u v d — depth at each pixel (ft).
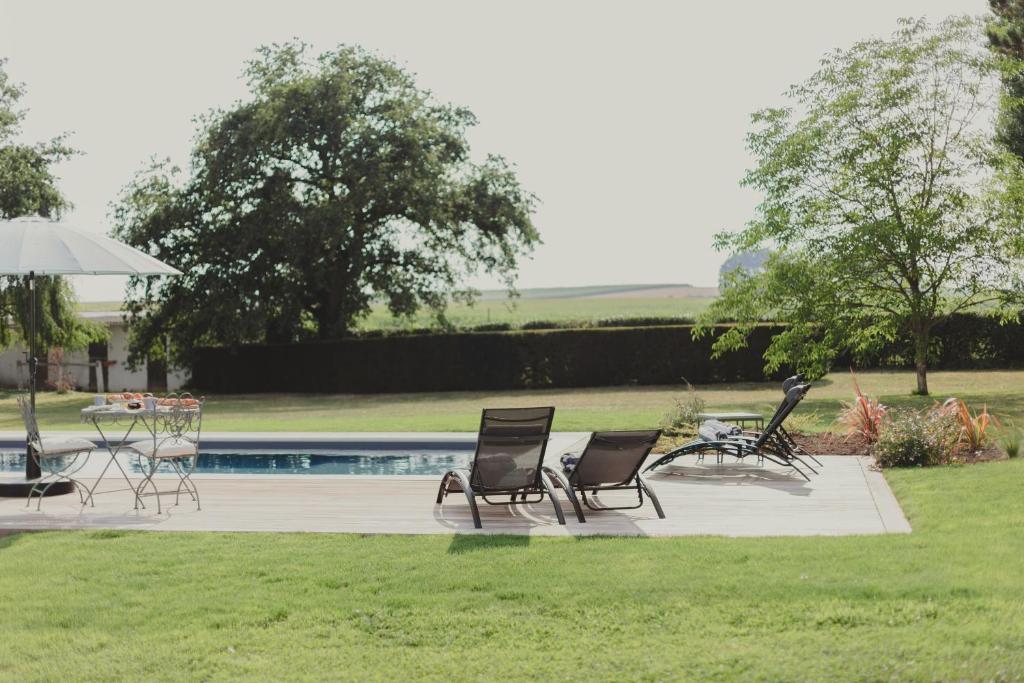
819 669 14.52
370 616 17.28
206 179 97.71
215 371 106.52
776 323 92.89
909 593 17.53
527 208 103.81
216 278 97.09
